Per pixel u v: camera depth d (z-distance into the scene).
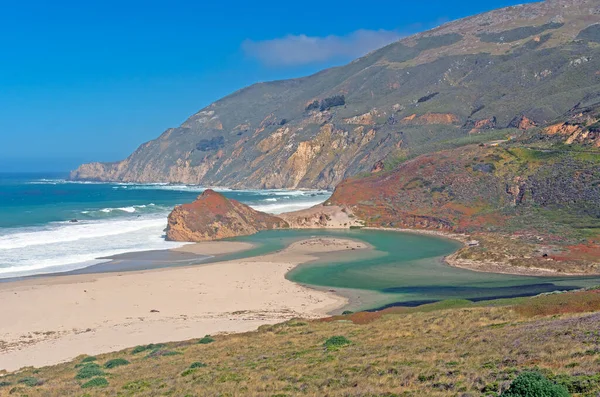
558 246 71.06
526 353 19.73
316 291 53.16
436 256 72.56
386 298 50.03
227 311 45.47
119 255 73.19
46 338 37.91
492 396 15.04
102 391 22.08
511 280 57.53
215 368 24.16
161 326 40.53
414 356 22.14
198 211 92.06
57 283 54.75
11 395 23.27
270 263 67.31
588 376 15.23
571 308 30.95
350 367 21.16
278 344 29.47
